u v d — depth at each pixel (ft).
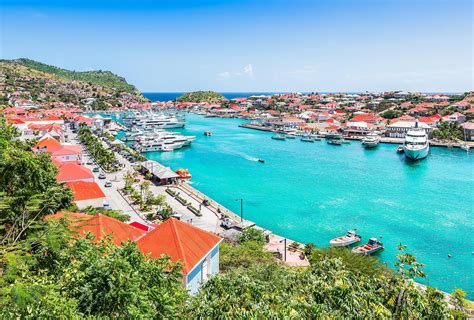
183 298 69.82
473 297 140.05
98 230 97.96
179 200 233.76
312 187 287.28
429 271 158.30
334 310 69.67
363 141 499.92
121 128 637.30
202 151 456.04
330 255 132.57
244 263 121.49
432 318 76.48
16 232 72.02
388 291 79.20
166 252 91.86
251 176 323.78
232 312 64.85
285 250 154.61
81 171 211.82
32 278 53.98
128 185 248.52
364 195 265.95
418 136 440.86
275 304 68.95
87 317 50.31
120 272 55.26
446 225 208.23
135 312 52.49
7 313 46.68
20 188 78.38
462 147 469.57
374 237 192.85
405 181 306.76
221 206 231.50
